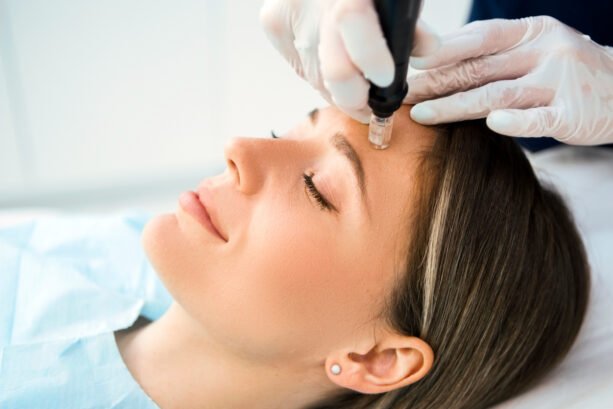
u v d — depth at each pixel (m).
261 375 0.97
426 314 0.92
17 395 0.97
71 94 2.00
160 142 2.18
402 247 0.90
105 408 0.97
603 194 1.37
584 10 1.33
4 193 2.09
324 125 0.95
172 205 2.07
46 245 1.32
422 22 0.79
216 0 1.99
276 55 2.13
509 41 0.96
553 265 0.97
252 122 2.24
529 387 1.02
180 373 1.01
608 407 0.97
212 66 2.10
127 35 1.97
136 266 1.31
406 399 0.98
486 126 0.98
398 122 0.94
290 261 0.87
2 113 1.96
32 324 1.09
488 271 0.92
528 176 1.00
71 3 1.87
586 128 0.93
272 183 0.90
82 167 2.13
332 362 0.94
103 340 1.04
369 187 0.89
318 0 0.86
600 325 1.11
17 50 1.89
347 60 0.75
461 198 0.91
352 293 0.89
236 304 0.89
